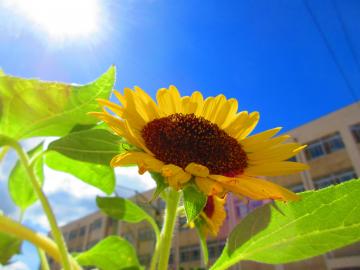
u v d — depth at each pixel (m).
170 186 0.16
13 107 0.21
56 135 0.23
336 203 0.18
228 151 0.22
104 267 0.26
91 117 0.22
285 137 0.24
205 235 0.22
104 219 4.95
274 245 0.19
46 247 0.19
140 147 0.19
